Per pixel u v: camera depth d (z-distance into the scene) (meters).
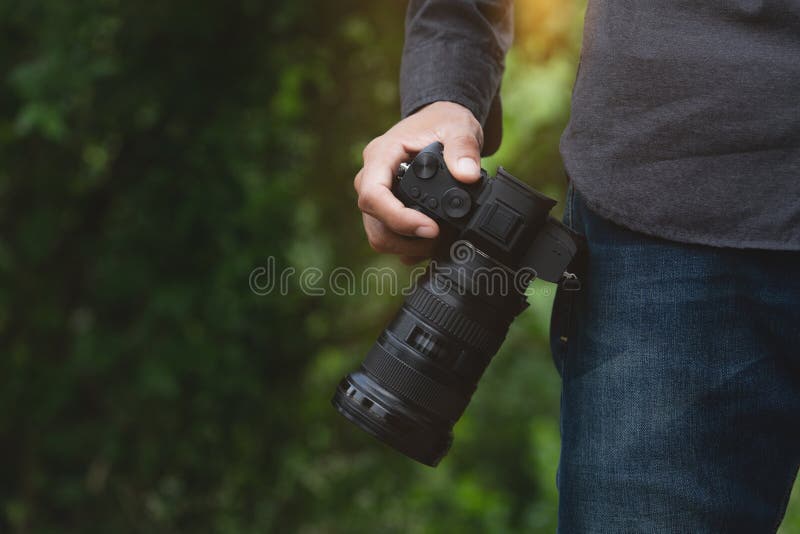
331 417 4.99
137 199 4.41
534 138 4.71
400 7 4.50
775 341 1.21
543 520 4.80
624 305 1.25
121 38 4.20
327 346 4.89
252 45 4.41
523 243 1.33
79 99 4.09
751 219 1.18
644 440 1.22
